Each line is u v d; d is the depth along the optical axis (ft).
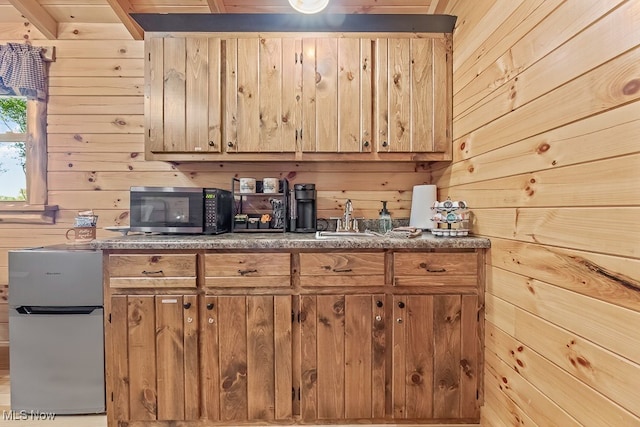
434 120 6.27
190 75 6.19
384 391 5.22
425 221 6.77
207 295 5.18
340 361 5.21
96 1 6.75
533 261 3.97
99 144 7.33
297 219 6.86
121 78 7.32
